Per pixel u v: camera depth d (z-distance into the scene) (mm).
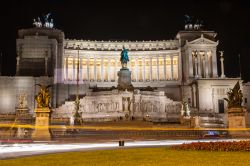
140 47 156000
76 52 149000
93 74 149875
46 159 25719
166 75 151375
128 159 25141
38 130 54938
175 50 151500
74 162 23703
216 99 126062
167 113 115875
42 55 138750
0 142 52125
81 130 71125
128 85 117250
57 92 125375
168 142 50969
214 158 25000
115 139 60062
